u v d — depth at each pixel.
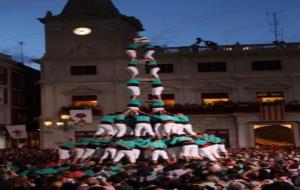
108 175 14.86
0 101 49.19
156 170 16.06
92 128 45.28
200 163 18.02
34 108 57.50
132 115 24.61
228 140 44.59
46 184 11.38
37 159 30.52
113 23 47.44
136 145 22.19
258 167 15.12
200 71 46.59
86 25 47.41
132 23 50.72
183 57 46.56
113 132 24.23
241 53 45.91
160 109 25.08
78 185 10.38
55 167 19.81
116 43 47.09
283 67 45.91
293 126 43.84
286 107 43.59
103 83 46.53
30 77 57.22
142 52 34.62
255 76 45.72
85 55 46.62
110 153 21.89
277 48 45.91
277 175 11.16
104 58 46.56
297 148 37.72
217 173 12.56
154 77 26.08
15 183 12.05
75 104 46.50
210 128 44.91
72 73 46.78
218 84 46.16
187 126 24.55
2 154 34.84
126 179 12.83
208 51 46.44
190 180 10.71
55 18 47.28
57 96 46.53
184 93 46.34
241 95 45.91
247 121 44.03
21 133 42.50
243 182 10.31
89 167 17.92
